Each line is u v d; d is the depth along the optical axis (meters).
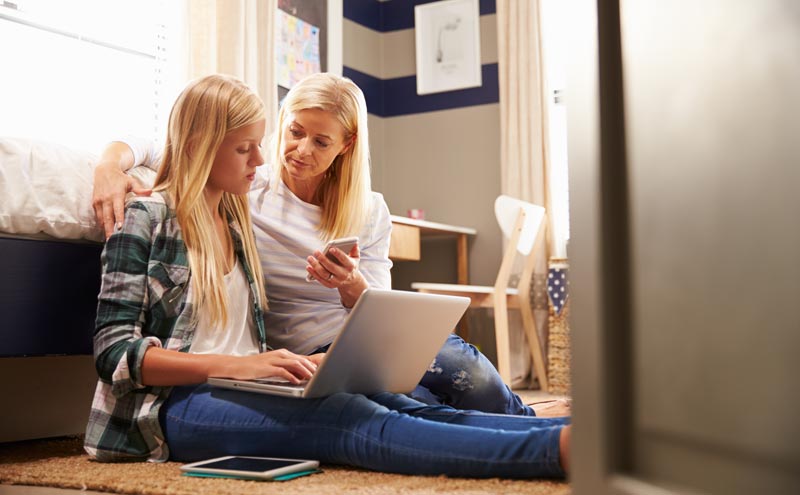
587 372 0.71
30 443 1.94
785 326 0.50
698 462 0.60
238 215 1.74
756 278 0.53
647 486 0.66
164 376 1.47
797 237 0.49
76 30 3.37
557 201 4.43
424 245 4.81
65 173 1.80
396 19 5.02
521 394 3.94
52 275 1.76
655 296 0.66
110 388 1.53
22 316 1.71
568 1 0.75
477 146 4.73
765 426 0.53
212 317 1.60
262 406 1.42
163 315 1.55
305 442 1.38
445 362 1.84
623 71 0.70
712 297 0.58
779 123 0.51
